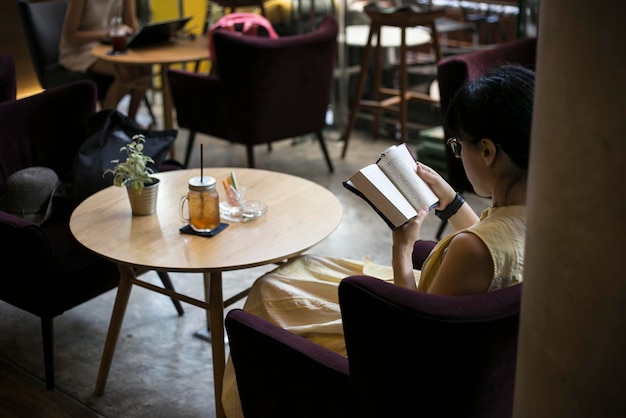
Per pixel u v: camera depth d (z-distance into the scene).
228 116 4.02
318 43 4.00
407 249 1.76
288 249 2.12
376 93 4.70
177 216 2.35
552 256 1.17
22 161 2.86
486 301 1.43
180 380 2.58
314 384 1.68
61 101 2.93
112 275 2.60
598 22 1.05
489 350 1.44
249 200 2.46
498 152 1.52
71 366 2.64
